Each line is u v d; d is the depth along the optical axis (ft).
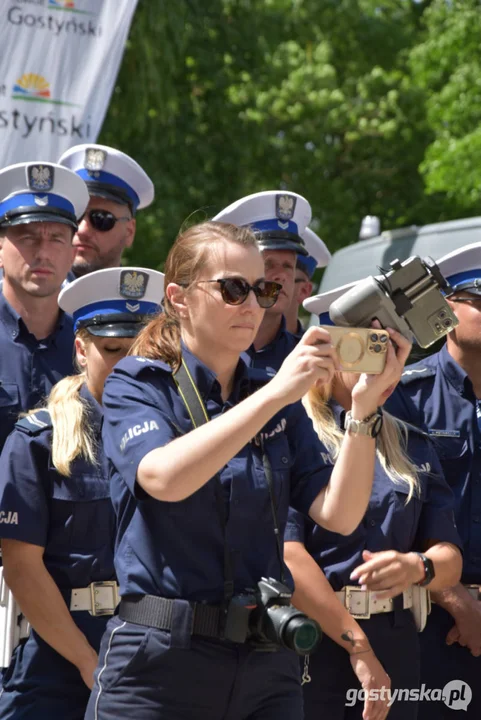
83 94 49.32
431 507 31.89
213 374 22.85
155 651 21.83
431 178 133.18
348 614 29.45
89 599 28.89
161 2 100.94
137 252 120.88
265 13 135.64
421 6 191.62
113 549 29.17
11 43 48.55
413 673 30.81
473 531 34.37
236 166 129.70
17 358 37.40
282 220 39.58
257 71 133.49
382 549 30.42
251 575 22.44
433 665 33.96
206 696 22.02
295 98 142.20
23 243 37.35
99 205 43.21
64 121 49.14
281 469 23.24
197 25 121.39
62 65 49.16
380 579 29.25
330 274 63.46
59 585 28.99
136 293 30.99
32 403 37.01
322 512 23.52
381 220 162.09
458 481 34.73
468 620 33.22
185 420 22.49
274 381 20.59
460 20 145.69
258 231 37.78
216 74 126.93
